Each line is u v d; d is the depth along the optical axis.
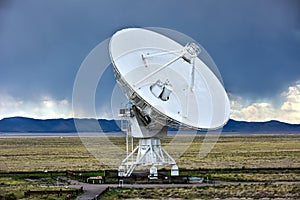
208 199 61.19
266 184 73.06
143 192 66.25
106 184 75.38
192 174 86.19
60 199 61.78
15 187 73.19
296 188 68.81
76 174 87.50
